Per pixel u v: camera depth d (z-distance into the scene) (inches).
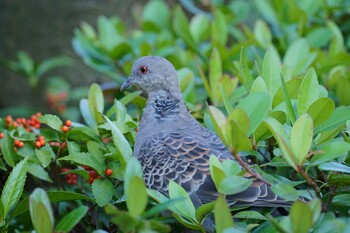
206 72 521.3
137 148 377.7
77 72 743.7
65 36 745.0
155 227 277.7
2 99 759.1
